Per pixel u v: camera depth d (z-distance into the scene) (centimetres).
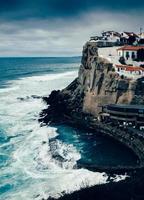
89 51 13788
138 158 8400
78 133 10612
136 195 6269
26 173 7938
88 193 6519
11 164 8450
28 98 16862
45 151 9212
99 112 11250
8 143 9994
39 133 10869
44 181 7525
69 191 6912
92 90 12006
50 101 15125
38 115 13188
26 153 9150
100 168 7900
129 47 13338
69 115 12000
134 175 7381
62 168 8138
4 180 7612
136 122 10138
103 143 9650
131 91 11006
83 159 8575
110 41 15662
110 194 6384
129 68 11638
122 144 9388
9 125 11912
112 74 11556
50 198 6644
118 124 10388
